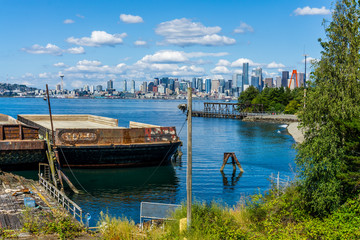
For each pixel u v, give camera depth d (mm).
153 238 14859
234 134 74125
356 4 16312
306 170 16734
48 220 16688
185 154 47750
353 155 16969
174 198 26953
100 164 35531
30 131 35906
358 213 15336
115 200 26391
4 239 14445
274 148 53031
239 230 14562
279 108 132125
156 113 173375
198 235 13742
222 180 32625
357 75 16078
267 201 18250
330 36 16562
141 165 37188
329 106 16234
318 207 16250
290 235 14211
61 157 34188
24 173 34500
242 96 152625
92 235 15797
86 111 182500
